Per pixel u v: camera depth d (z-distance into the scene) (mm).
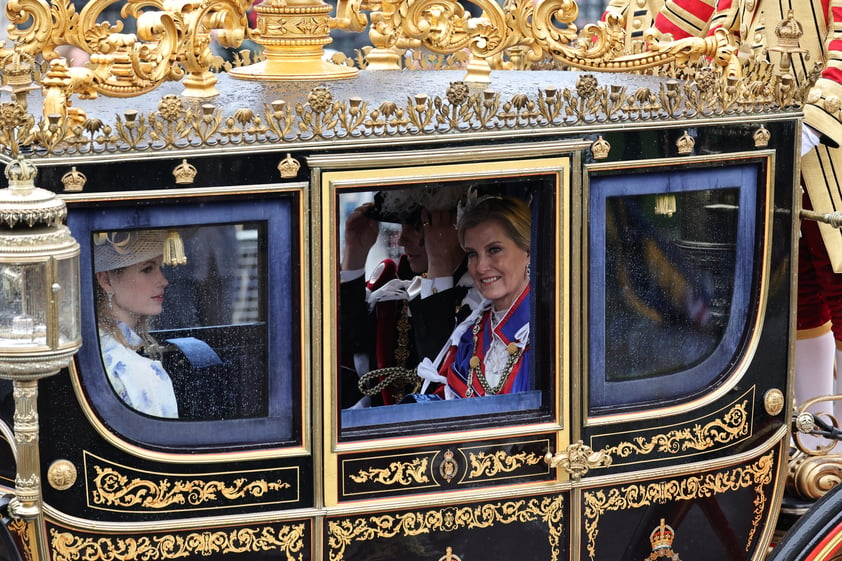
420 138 10992
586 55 12586
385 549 11523
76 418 10680
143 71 11258
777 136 12164
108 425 10820
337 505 11320
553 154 11312
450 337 12453
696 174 11914
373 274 12633
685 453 12289
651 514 12250
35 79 12820
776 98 12062
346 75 12938
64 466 10688
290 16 12664
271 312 11023
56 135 10258
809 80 12188
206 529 11102
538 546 11898
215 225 10773
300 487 11250
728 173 12062
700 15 15781
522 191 11688
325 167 10805
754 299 12422
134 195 10484
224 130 10609
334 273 11000
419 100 10953
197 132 10523
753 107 11984
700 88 11758
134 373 10898
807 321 15281
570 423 11742
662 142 11680
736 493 12609
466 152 11078
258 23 12812
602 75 13562
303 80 12742
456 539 11672
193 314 10945
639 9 16469
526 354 11906
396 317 12641
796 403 15508
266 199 10820
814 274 15125
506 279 11969
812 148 14062
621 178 11648
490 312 12172
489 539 11758
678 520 12398
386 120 10930
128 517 10938
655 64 12609
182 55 11586
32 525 10578
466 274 12391
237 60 14320
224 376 11078
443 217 12242
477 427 11570
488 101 11133
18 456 10102
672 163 11750
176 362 10984
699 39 12508
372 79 13000
